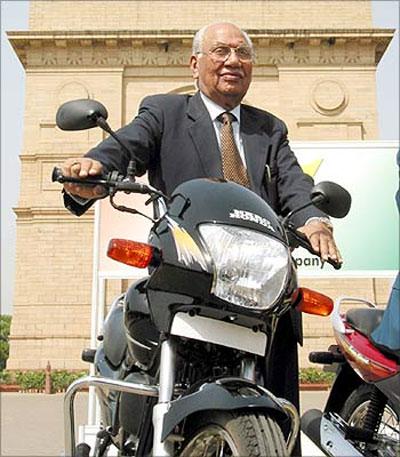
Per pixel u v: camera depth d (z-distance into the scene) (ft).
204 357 10.18
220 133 12.80
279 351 11.70
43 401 53.67
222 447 9.43
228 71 12.86
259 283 9.61
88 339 90.33
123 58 100.94
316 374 68.85
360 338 15.15
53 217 93.76
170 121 12.70
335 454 15.01
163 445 9.33
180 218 10.11
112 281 85.92
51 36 98.58
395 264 30.04
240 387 9.41
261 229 9.91
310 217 11.80
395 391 14.40
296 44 100.32
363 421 15.49
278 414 9.36
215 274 9.49
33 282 92.32
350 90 99.76
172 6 102.89
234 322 9.79
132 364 12.53
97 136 96.37
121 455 12.60
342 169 30.60
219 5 102.53
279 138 13.46
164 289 9.94
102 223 28.68
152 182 12.78
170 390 9.77
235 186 10.65
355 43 100.17
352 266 29.94
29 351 90.07
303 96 99.66
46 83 99.40
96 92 99.86
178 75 101.24
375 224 30.22
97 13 102.53
